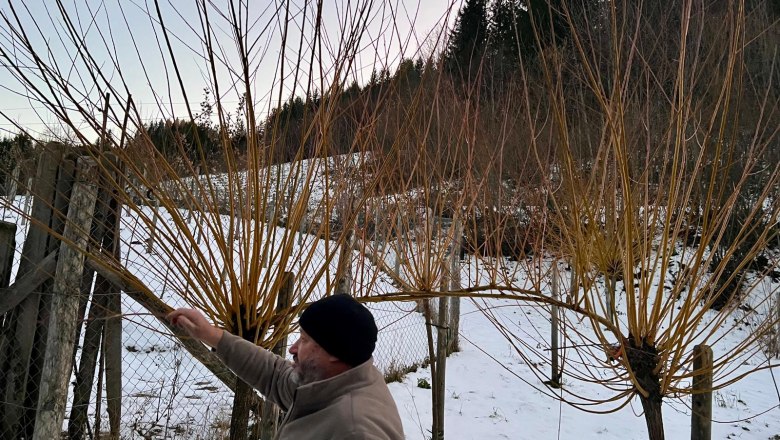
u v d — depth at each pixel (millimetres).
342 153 2693
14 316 3197
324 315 1385
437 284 3834
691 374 2318
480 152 3381
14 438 3150
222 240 2045
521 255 3361
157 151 1950
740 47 2203
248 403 2223
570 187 2326
